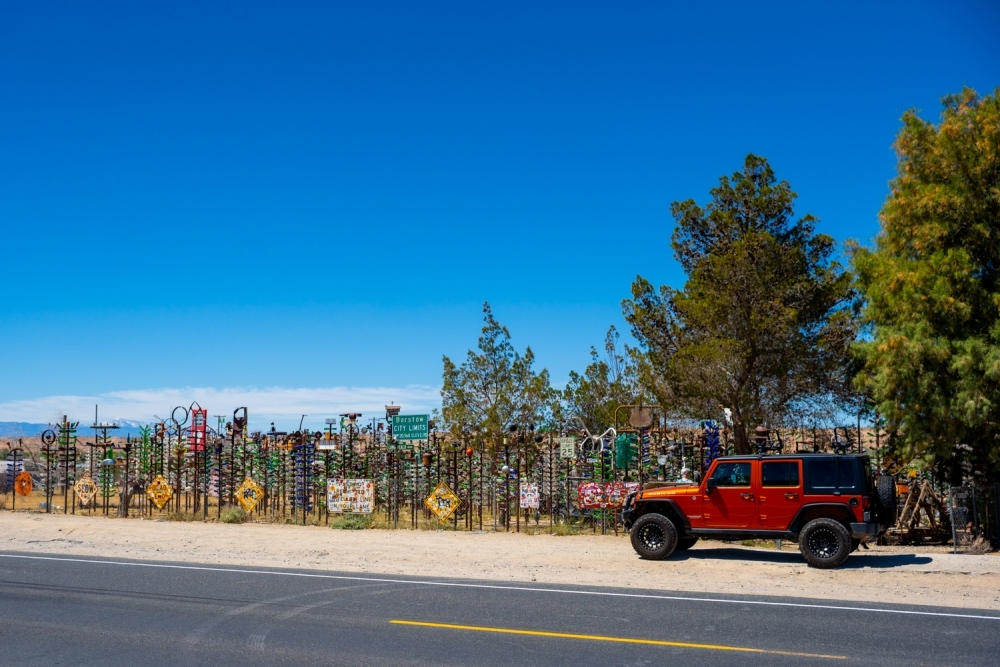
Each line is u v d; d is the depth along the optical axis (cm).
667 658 854
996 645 905
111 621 1062
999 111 1803
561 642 927
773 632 973
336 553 1798
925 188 1839
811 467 1559
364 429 3069
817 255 2488
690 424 2611
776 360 2394
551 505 2395
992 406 1694
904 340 1756
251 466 2962
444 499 2364
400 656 871
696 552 1769
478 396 2944
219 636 972
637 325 2616
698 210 2559
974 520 1781
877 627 999
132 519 2684
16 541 2075
